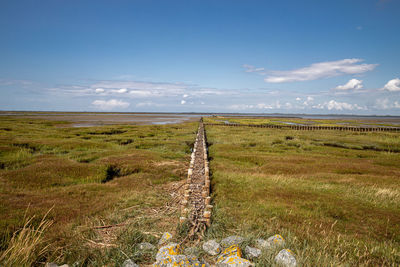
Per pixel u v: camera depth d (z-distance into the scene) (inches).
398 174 542.6
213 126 2112.5
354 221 280.7
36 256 172.7
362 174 544.7
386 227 264.5
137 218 262.8
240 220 262.8
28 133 1176.8
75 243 200.1
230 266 152.1
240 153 805.9
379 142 1171.3
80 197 348.8
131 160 615.5
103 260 172.9
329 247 205.2
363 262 186.2
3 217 258.2
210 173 513.7
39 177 444.1
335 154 846.5
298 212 300.0
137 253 173.8
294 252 181.8
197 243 193.6
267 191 391.2
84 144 850.1
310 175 521.3
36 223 247.0
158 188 408.5
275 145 1045.8
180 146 927.7
